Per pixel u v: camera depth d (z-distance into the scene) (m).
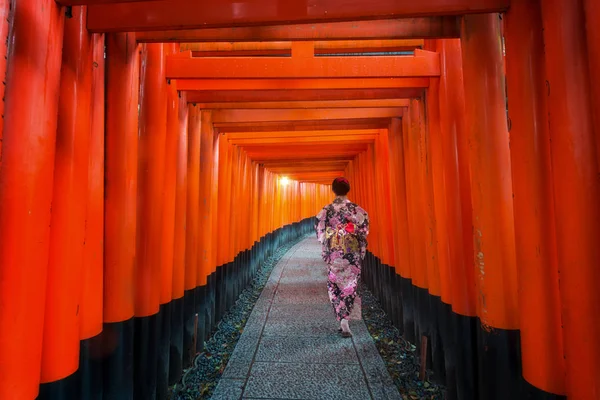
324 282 6.73
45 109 1.25
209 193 3.77
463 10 1.55
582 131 1.17
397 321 4.10
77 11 1.55
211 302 3.96
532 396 1.47
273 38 2.10
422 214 3.19
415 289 3.32
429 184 2.84
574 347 1.19
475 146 1.92
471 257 2.25
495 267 1.85
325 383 2.81
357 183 7.02
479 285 1.93
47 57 1.25
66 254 1.46
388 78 2.65
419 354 3.19
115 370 1.90
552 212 1.46
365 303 5.38
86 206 1.58
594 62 1.09
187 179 3.22
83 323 1.67
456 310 2.29
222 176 4.59
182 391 2.72
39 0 1.22
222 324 4.38
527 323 1.49
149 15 1.62
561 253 1.23
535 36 1.48
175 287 2.85
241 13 1.61
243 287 6.09
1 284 1.15
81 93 1.56
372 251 5.87
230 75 2.44
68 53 1.50
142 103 2.29
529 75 1.49
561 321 1.35
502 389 1.82
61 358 1.43
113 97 1.92
